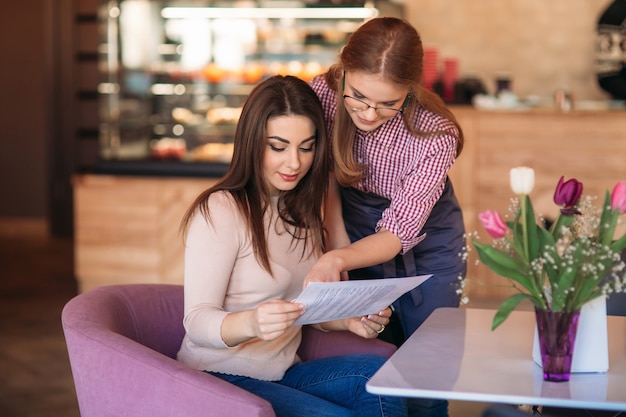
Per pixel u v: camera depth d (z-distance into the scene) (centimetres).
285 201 234
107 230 575
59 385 421
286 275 229
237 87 598
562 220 181
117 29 588
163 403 188
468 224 573
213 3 595
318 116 226
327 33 594
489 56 712
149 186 568
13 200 877
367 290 202
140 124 595
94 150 802
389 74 217
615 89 655
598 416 254
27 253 757
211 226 218
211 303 214
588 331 188
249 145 223
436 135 245
